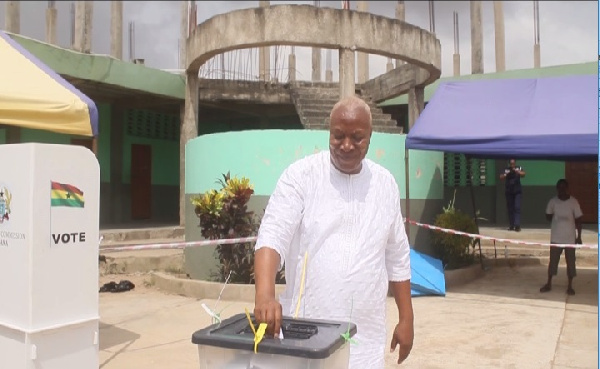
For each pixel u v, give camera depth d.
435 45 12.16
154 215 18.44
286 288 2.72
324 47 10.75
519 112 8.76
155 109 17.94
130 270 10.91
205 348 2.17
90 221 4.21
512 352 5.67
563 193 8.97
